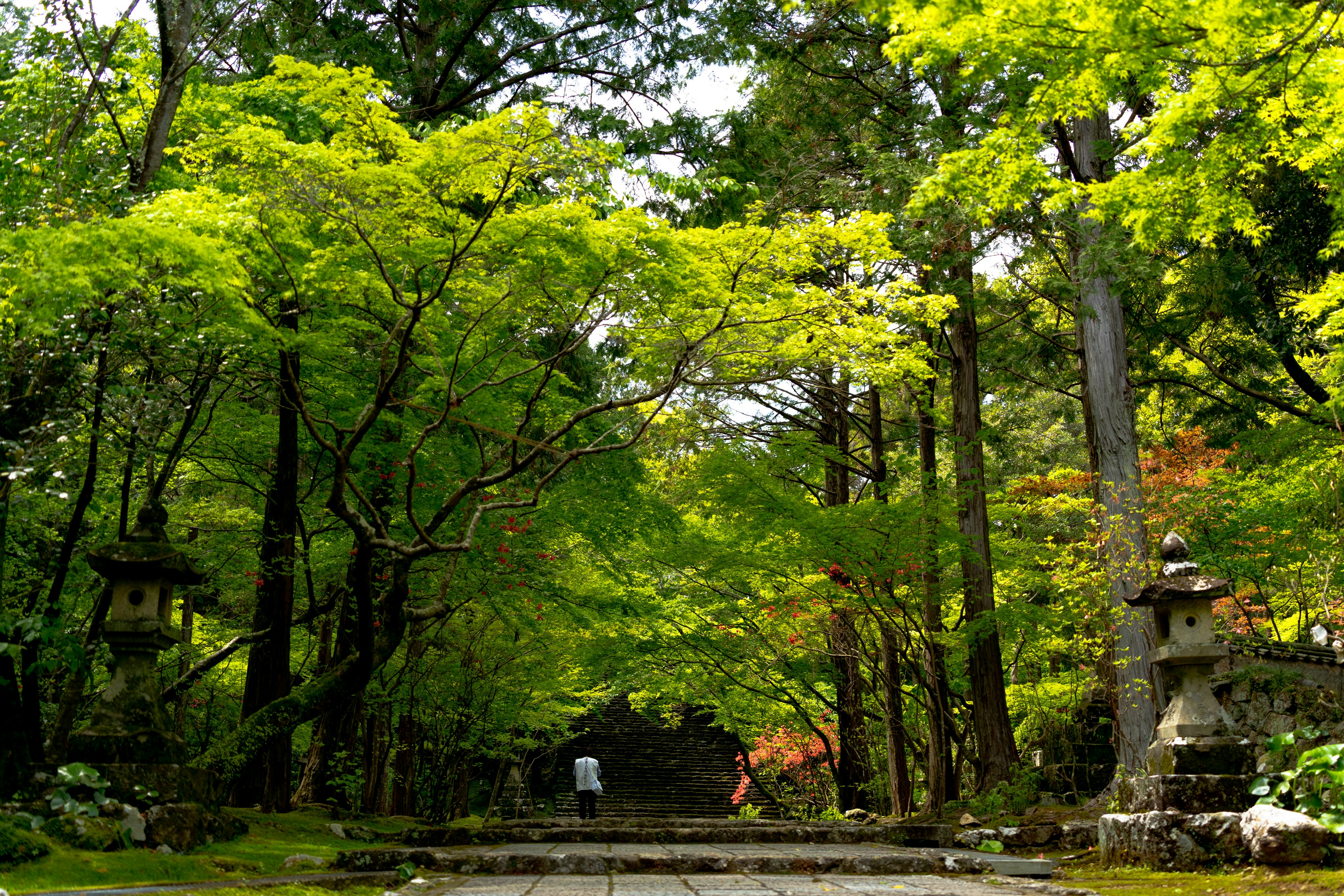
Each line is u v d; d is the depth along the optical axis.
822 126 14.46
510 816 21.44
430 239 7.38
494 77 14.96
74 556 9.12
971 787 13.42
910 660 12.74
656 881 6.20
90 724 6.39
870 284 10.72
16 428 6.29
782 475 13.26
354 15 13.74
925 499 11.81
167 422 7.41
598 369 15.70
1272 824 5.83
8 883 4.77
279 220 7.32
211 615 14.08
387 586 11.95
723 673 15.37
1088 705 13.23
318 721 12.82
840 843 9.07
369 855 6.84
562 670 16.84
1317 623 11.85
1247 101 5.88
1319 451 12.09
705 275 8.08
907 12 5.21
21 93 7.59
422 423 11.15
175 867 5.66
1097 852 8.07
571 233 7.27
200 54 7.98
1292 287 15.88
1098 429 12.91
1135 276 11.59
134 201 7.08
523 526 11.52
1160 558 11.72
